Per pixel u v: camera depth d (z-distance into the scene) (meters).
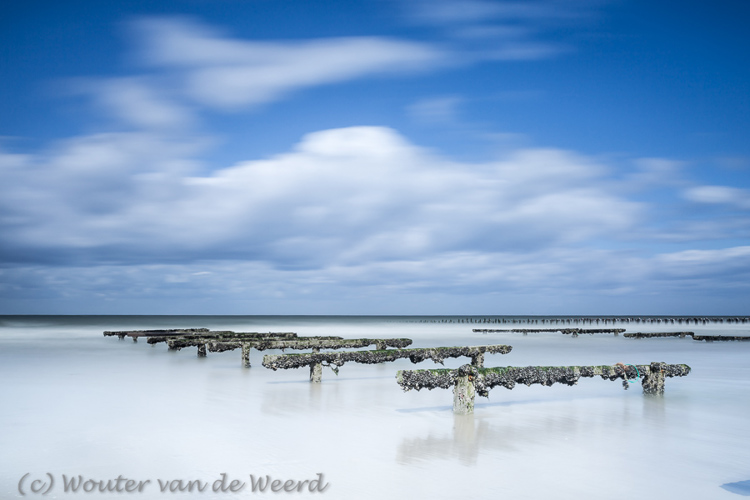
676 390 17.36
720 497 7.91
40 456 9.88
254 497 7.92
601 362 27.02
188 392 16.88
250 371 22.69
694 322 125.44
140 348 36.31
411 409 14.02
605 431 11.63
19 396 16.11
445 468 9.10
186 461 9.52
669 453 9.98
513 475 8.76
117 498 7.93
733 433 11.48
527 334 63.25
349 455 9.84
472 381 13.34
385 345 26.45
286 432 11.54
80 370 23.02
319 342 25.30
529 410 13.89
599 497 7.89
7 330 69.00
